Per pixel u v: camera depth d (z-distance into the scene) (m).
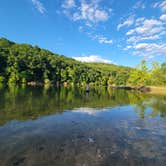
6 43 153.25
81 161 8.37
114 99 36.09
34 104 23.47
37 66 95.25
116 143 10.88
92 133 12.62
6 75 78.50
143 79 99.56
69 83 119.75
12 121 14.66
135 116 19.33
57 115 17.88
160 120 17.77
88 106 24.91
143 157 9.08
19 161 8.10
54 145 10.05
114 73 178.00
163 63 105.19
